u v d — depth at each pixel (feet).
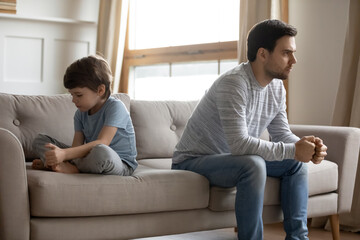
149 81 14.29
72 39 14.92
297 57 11.06
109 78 6.51
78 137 6.77
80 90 6.20
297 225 6.64
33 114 7.52
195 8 13.08
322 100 10.62
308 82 10.87
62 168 5.92
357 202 9.37
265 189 6.81
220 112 6.35
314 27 10.77
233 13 12.04
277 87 6.93
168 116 9.02
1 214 5.28
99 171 5.94
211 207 6.56
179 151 7.04
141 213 6.10
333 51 10.45
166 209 6.18
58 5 15.07
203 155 6.84
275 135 7.29
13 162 5.29
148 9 14.47
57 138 7.52
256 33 6.49
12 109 7.47
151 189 6.03
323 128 8.50
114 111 6.40
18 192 5.31
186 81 13.17
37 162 6.35
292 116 11.14
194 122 6.89
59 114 7.69
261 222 6.17
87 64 6.28
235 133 6.21
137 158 8.55
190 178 6.38
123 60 14.87
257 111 6.73
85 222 5.71
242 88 6.33
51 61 14.69
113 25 14.32
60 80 14.87
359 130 8.21
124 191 5.84
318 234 9.30
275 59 6.38
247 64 6.64
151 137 8.63
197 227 6.54
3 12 13.80
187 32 13.34
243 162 6.12
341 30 10.33
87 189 5.61
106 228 5.84
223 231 9.30
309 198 7.54
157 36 14.21
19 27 14.19
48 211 5.42
